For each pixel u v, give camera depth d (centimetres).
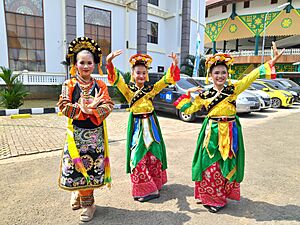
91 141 262
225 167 279
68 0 1394
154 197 317
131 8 1741
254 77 279
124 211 288
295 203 308
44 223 261
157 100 970
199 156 292
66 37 1433
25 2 1342
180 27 1933
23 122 781
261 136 657
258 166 434
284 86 1555
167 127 768
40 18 1395
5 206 292
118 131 685
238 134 287
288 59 2505
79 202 289
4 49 1309
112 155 479
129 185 355
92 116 258
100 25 1609
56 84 1415
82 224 261
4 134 621
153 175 328
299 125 811
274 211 289
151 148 317
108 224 262
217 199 288
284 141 606
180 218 275
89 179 260
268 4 2550
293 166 435
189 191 339
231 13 2755
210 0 2911
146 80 325
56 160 443
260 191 340
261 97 1143
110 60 292
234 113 287
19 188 337
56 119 841
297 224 263
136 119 320
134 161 309
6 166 412
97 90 267
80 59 255
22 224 259
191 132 693
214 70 285
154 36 1931
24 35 1361
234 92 283
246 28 2702
